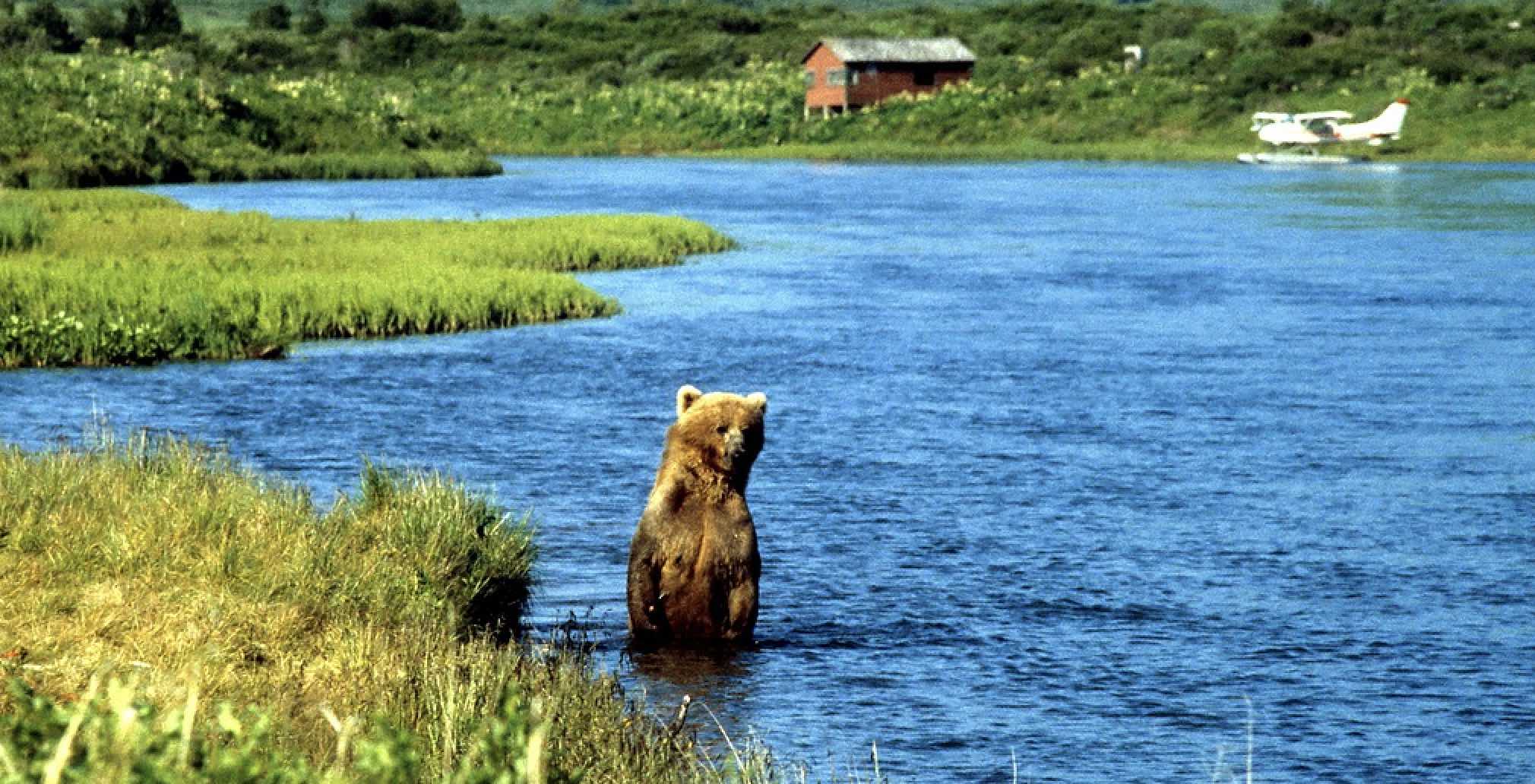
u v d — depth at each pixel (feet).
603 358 172.35
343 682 54.70
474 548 76.38
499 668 57.11
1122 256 294.25
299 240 278.26
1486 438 127.44
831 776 56.34
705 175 599.57
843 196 470.39
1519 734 62.49
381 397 145.48
